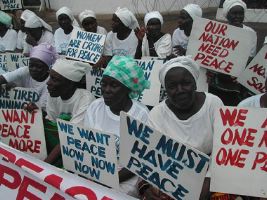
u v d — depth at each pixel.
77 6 11.39
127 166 2.56
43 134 3.32
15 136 3.38
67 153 2.87
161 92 4.36
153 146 2.42
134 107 2.94
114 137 2.57
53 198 2.66
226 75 4.29
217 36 3.91
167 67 2.59
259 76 3.86
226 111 2.38
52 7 12.28
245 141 2.37
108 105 2.91
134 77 2.85
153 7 10.38
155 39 5.33
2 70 5.25
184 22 4.95
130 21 5.34
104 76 2.87
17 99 4.12
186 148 2.30
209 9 10.16
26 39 6.38
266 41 4.27
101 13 11.04
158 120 2.75
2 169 2.83
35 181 2.71
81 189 2.50
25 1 12.55
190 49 4.02
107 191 2.42
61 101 3.52
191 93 2.57
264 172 2.36
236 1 4.79
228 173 2.40
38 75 3.96
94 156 2.72
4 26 6.98
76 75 3.38
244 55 3.87
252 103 2.79
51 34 6.25
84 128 2.69
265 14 8.97
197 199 2.35
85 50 5.03
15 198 2.81
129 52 5.44
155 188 2.70
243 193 2.39
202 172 2.29
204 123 2.66
